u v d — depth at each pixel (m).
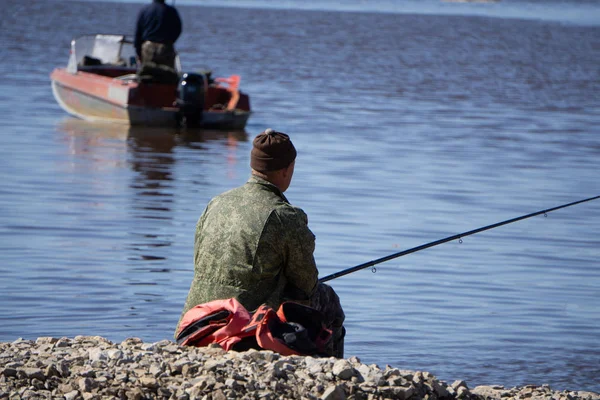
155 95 50.00
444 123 56.53
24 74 74.75
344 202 32.41
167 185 34.88
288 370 11.57
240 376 11.31
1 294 20.33
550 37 169.38
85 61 53.50
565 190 36.16
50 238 25.86
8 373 11.38
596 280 23.64
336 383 11.34
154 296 20.70
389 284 22.48
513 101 71.38
